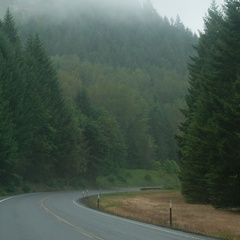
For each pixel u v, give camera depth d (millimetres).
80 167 136875
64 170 130250
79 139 135750
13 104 92188
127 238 26250
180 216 46875
